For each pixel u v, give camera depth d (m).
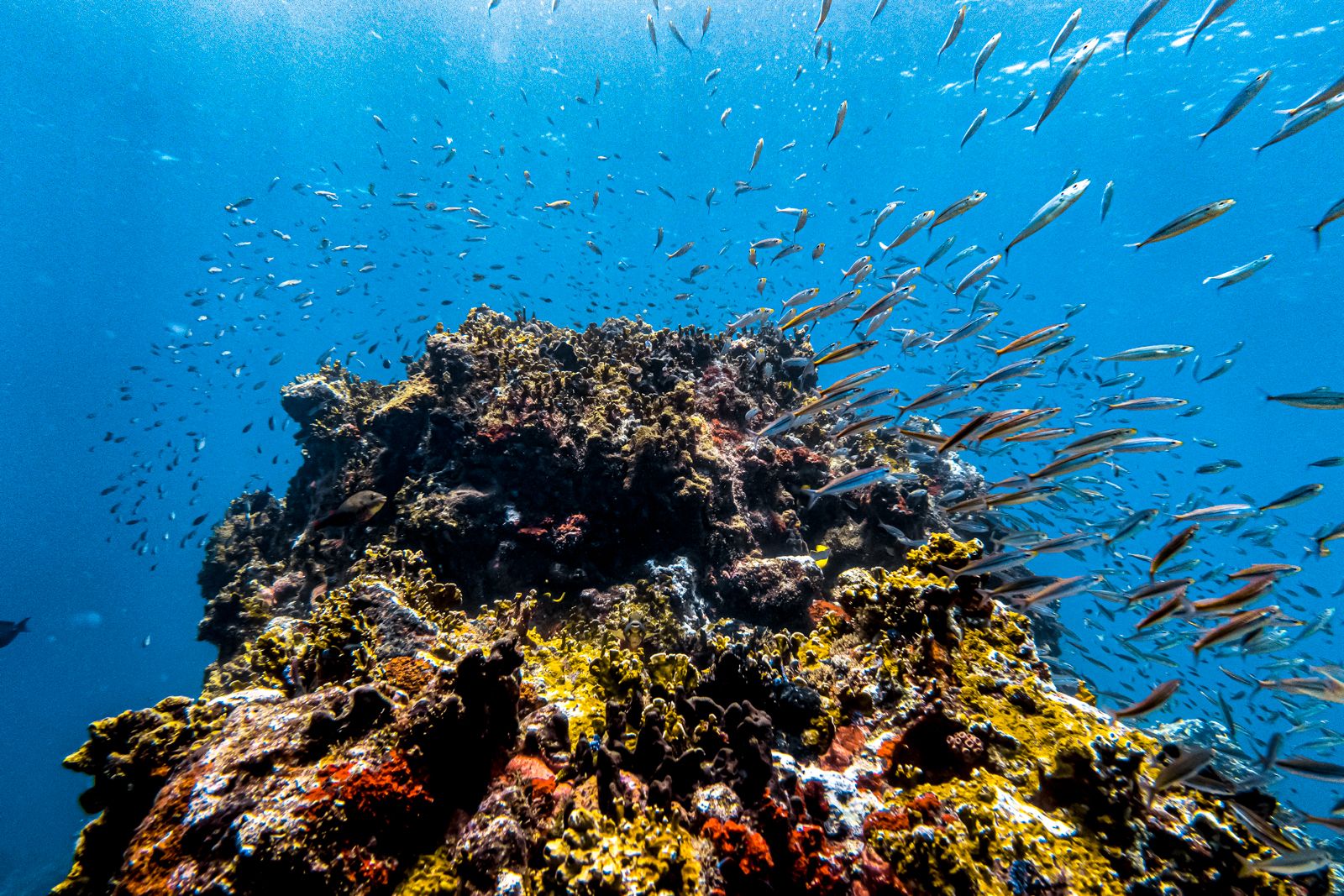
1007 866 0.61
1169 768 0.62
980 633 0.93
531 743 0.73
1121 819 0.66
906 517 1.88
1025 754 0.74
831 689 0.87
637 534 1.60
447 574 1.56
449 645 0.88
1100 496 2.09
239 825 0.53
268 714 0.66
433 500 1.61
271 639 0.92
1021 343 1.23
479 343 2.07
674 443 1.60
